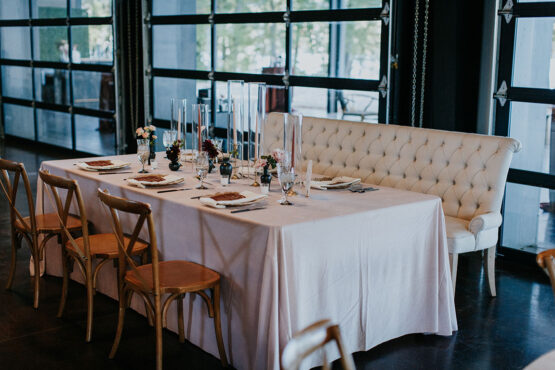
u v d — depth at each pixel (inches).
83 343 128.1
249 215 112.9
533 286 165.0
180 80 289.6
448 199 162.7
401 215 123.9
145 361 120.8
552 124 174.1
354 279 118.1
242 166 156.6
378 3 205.6
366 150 180.7
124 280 117.3
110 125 334.3
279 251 104.7
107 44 321.7
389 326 126.9
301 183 141.3
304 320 110.4
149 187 138.0
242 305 113.4
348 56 218.2
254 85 252.2
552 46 170.7
